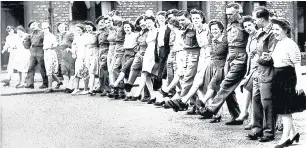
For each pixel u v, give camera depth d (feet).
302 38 77.20
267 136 22.66
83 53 43.70
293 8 74.84
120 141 23.34
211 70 28.60
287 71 21.15
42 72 47.70
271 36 22.49
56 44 46.50
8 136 24.81
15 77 58.39
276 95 21.34
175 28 32.83
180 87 33.47
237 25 26.73
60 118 30.58
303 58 70.59
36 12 59.88
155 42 36.47
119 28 40.81
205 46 29.63
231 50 26.68
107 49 42.83
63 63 45.73
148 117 30.35
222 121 28.53
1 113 32.42
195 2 69.77
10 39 50.29
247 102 26.84
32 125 28.12
